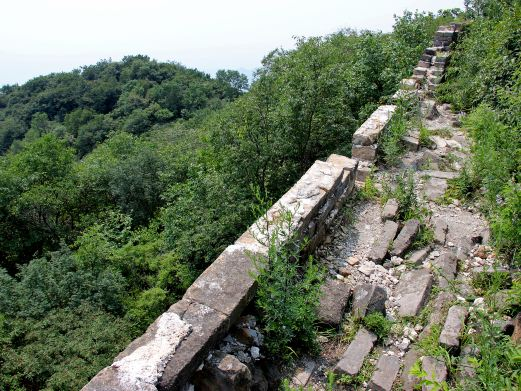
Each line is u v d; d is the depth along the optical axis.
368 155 6.76
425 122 8.77
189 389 2.76
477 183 5.86
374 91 10.87
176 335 2.75
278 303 3.27
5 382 8.04
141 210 17.17
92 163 20.55
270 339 3.30
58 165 18.36
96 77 77.94
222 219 9.11
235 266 3.42
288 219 3.69
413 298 3.95
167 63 78.44
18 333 8.95
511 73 8.05
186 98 61.19
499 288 3.98
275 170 9.95
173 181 16.80
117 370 2.50
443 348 3.18
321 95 9.34
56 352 8.51
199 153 15.19
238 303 3.08
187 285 9.76
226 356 2.88
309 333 3.41
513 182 5.13
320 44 9.74
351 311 3.82
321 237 4.76
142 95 64.25
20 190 17.19
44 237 17.27
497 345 2.95
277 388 3.21
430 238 4.86
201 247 9.52
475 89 9.10
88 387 2.40
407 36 13.65
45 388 7.81
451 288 3.94
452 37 12.57
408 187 5.70
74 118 59.38
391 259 4.59
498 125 6.41
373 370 3.27
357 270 4.46
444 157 7.09
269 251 3.36
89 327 9.07
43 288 10.16
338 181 5.09
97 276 11.21
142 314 9.72
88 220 16.86
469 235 5.06
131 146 23.14
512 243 4.39
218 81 73.31
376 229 5.18
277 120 9.62
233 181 9.86
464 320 3.53
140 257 11.72
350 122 9.82
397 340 3.57
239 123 9.95
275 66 10.69
